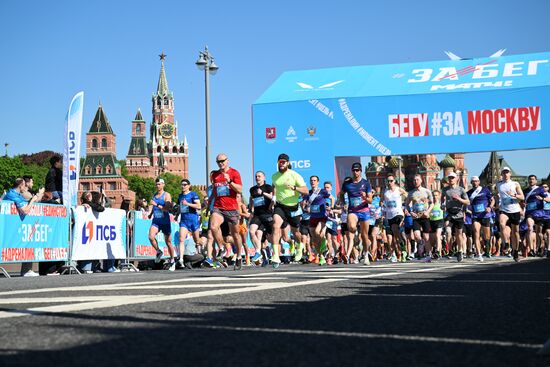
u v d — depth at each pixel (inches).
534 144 1005.8
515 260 666.8
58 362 110.4
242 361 111.9
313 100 1071.6
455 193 697.0
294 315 179.2
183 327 154.1
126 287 293.3
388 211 768.3
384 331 147.6
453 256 1073.5
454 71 1089.4
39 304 212.7
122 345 128.0
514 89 1016.2
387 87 1072.2
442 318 172.1
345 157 1151.0
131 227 690.8
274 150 1080.2
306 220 789.9
